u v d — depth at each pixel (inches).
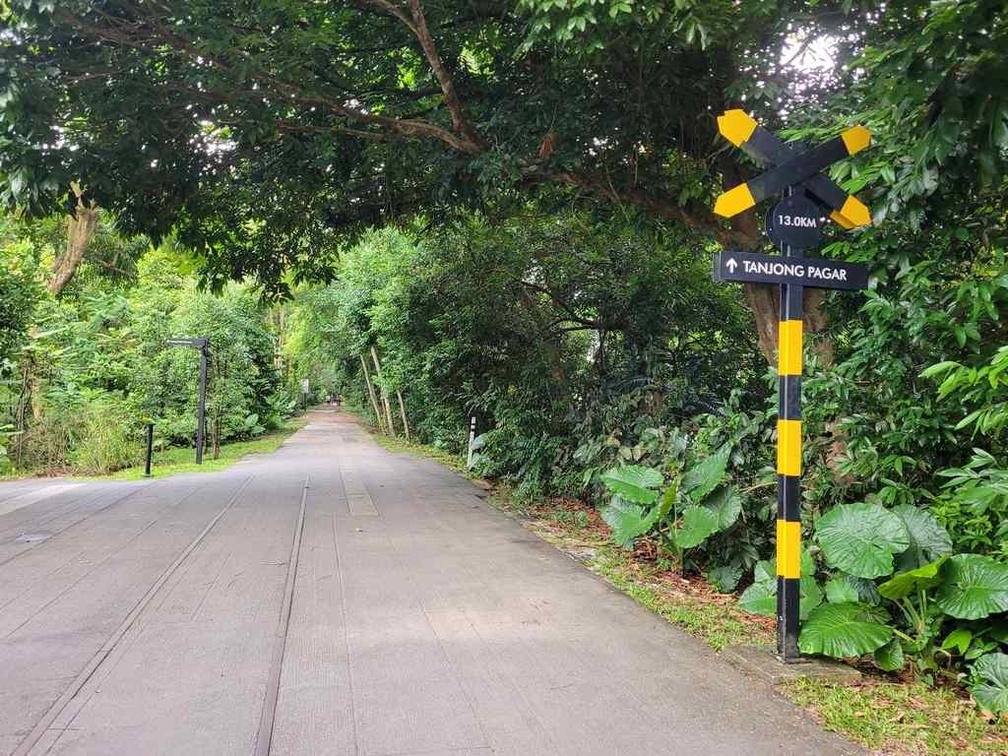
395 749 127.6
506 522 365.7
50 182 291.1
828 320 259.4
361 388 1707.7
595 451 400.2
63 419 731.4
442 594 229.8
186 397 974.4
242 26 294.0
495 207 434.3
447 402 740.0
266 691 152.3
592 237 489.7
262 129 340.2
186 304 1034.1
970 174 162.1
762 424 273.3
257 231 481.1
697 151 342.3
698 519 251.3
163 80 319.0
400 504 426.0
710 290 463.8
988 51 130.3
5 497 451.5
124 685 154.7
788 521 175.5
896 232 198.1
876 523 185.8
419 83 395.2
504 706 146.5
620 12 225.1
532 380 537.6
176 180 377.1
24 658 170.4
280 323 1957.4
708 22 235.8
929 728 141.2
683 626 202.8
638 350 486.3
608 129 323.6
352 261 975.0
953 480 184.4
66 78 292.7
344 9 325.1
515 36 322.0
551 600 225.1
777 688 159.0
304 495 465.1
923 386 203.3
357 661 170.4
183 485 523.8
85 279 1021.2
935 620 176.4
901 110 147.9
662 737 134.1
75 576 248.5
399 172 407.2
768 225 178.5
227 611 208.8
